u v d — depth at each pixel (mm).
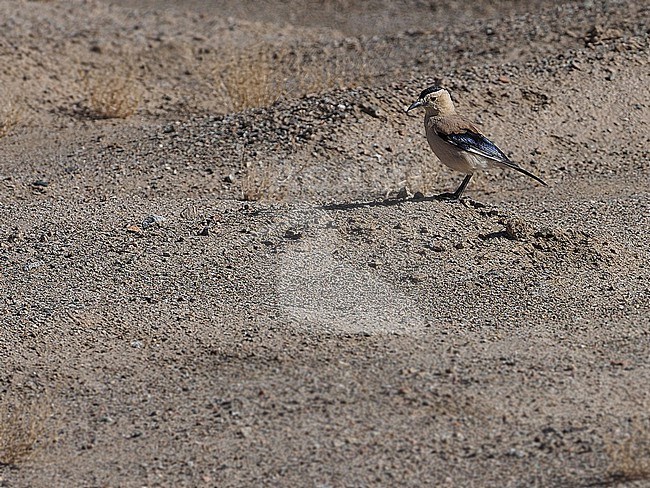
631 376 13766
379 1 43750
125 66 33000
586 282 16875
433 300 16188
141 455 12664
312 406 13328
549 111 26172
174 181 22875
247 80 29656
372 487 11781
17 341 15328
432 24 40500
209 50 35188
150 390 14023
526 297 16281
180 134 25406
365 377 13922
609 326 15344
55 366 14711
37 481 12305
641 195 21734
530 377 13789
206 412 13414
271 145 24125
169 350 14969
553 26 31781
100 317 15938
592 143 25359
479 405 13156
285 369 14250
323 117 25062
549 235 18297
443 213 19016
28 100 29500
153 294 16547
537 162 24516
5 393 14109
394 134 24719
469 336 15062
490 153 19344
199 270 17219
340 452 12406
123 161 24250
